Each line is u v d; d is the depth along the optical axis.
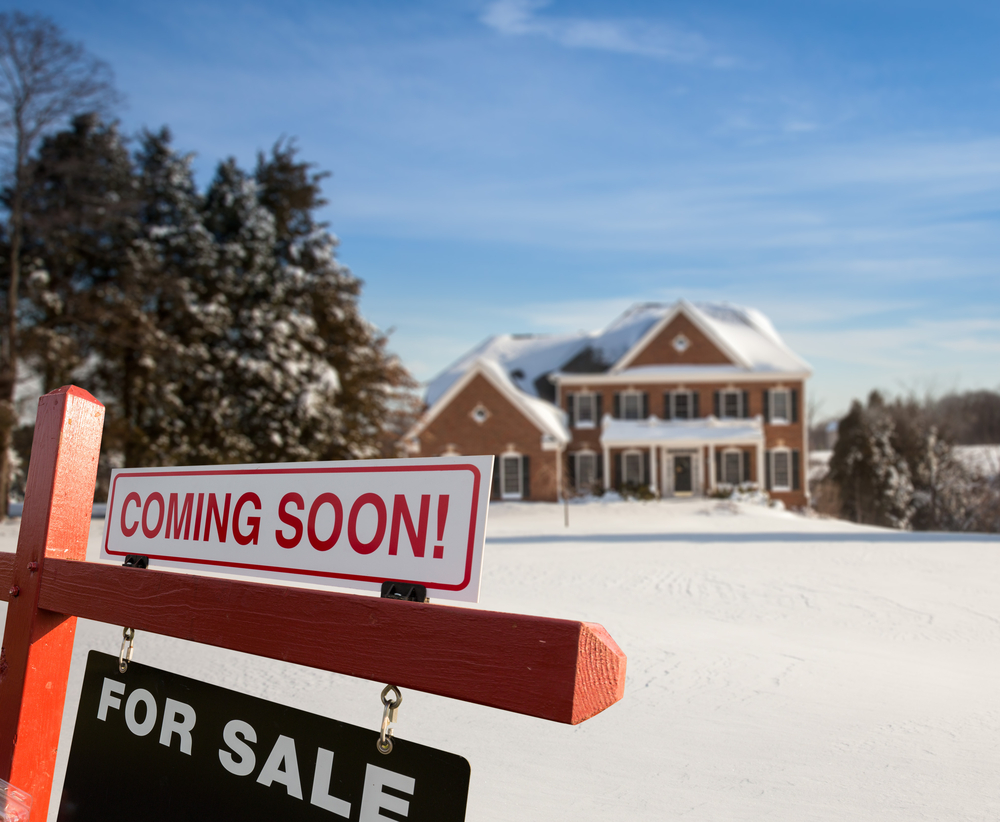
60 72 24.28
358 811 1.54
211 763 1.84
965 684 6.26
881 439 44.03
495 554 16.34
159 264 29.92
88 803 2.10
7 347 26.17
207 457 29.73
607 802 3.89
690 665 6.72
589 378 39.47
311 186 38.78
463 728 5.00
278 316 33.31
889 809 3.81
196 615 1.77
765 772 4.29
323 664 1.52
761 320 44.34
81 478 2.35
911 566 13.91
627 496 36.91
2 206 26.59
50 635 2.27
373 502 1.71
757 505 34.03
